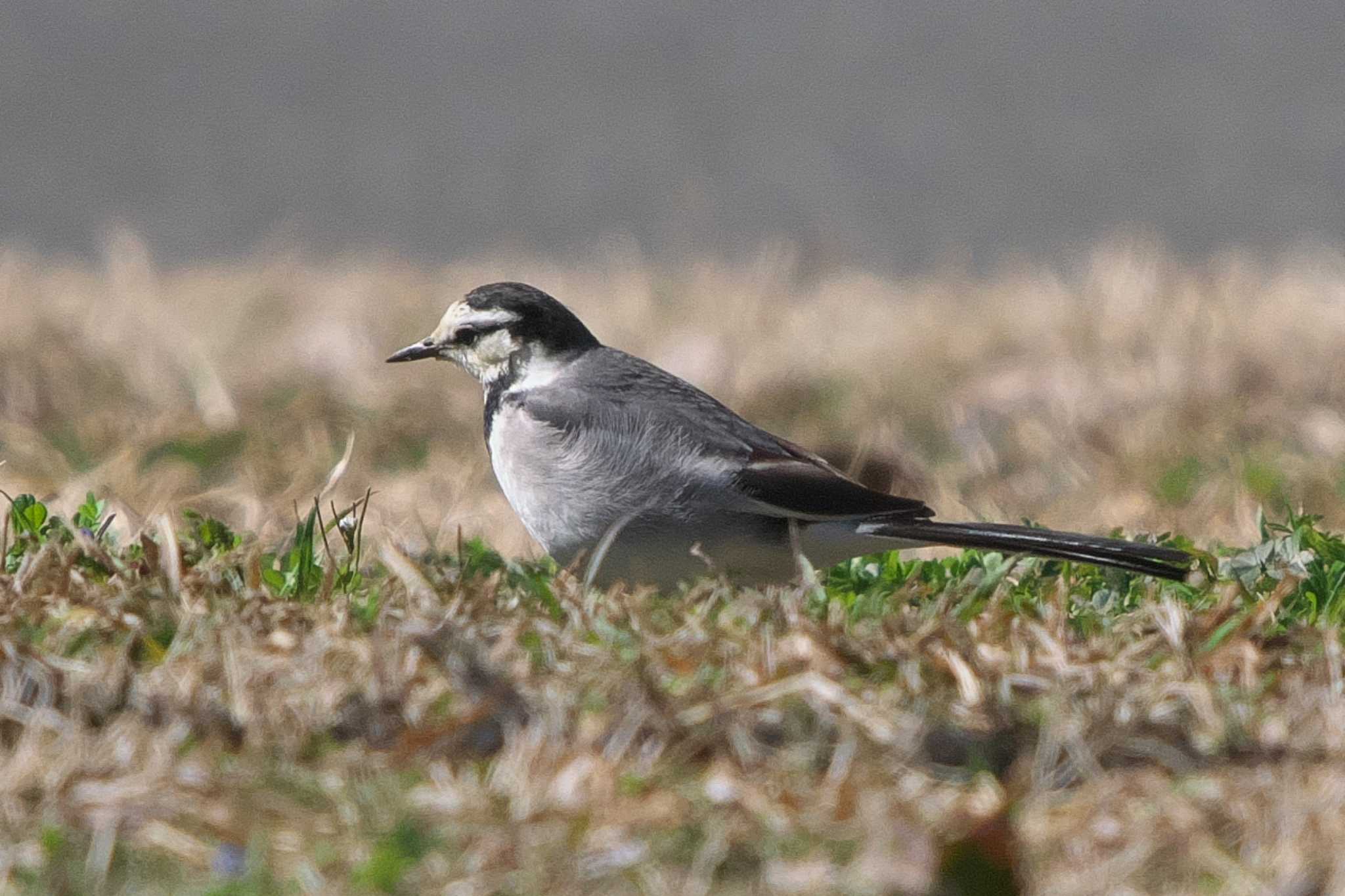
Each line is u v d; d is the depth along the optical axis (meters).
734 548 8.84
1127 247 19.31
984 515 12.64
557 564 9.21
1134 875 5.61
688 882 5.56
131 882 5.66
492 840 5.71
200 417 14.74
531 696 6.63
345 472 13.72
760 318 18.83
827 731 6.43
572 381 9.16
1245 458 13.08
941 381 16.33
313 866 5.65
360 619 7.57
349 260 23.86
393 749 6.43
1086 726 6.50
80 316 17.39
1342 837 5.70
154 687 6.70
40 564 8.03
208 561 8.37
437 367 16.22
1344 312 16.91
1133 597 8.56
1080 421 14.59
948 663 7.00
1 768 6.11
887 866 5.48
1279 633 7.72
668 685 6.77
